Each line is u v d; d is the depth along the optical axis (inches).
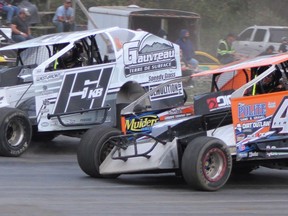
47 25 1883.6
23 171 848.9
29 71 1034.1
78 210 625.0
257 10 2566.4
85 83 998.4
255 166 822.5
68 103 986.7
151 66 1045.8
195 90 1066.1
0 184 751.7
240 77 821.2
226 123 768.3
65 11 1684.3
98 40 1024.2
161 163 725.3
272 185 793.6
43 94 971.3
